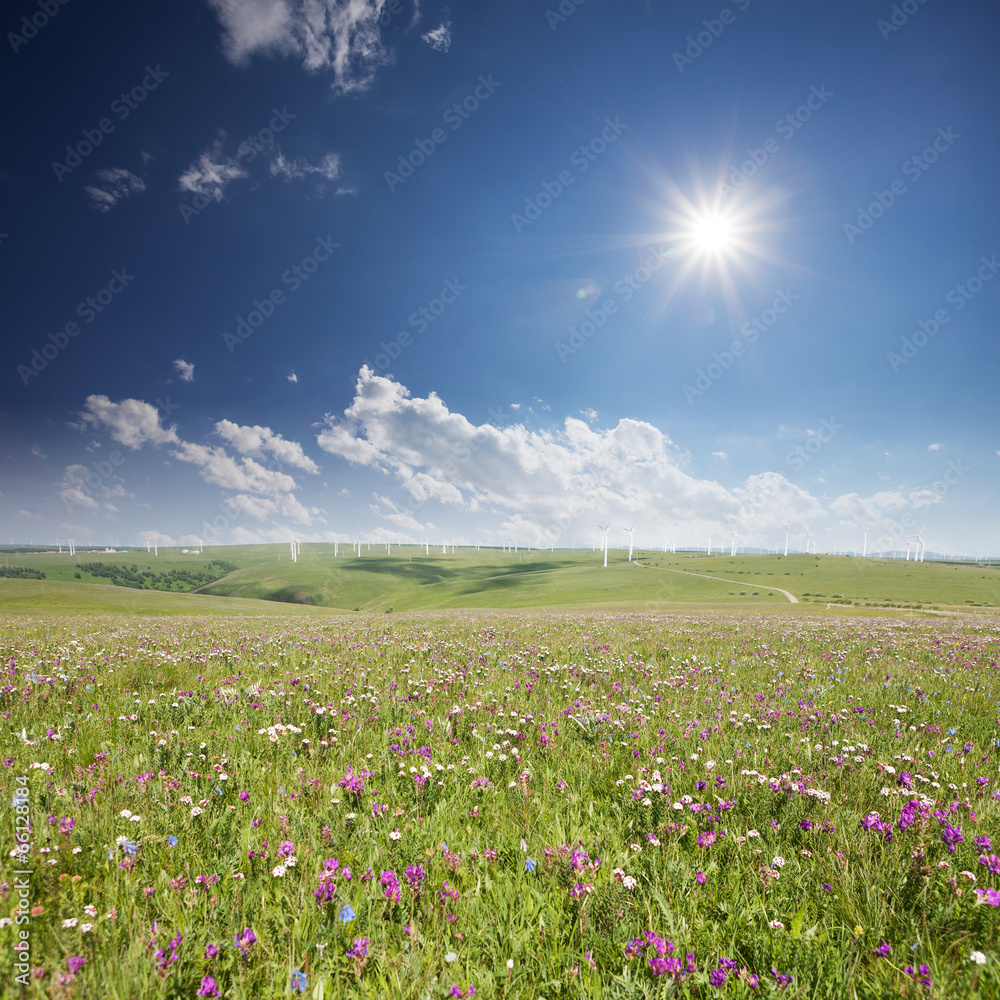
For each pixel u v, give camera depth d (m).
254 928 2.86
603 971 2.65
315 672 10.60
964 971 2.55
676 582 125.50
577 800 4.59
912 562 179.62
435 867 3.42
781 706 8.38
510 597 119.81
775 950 2.71
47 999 2.28
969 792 4.89
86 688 8.33
